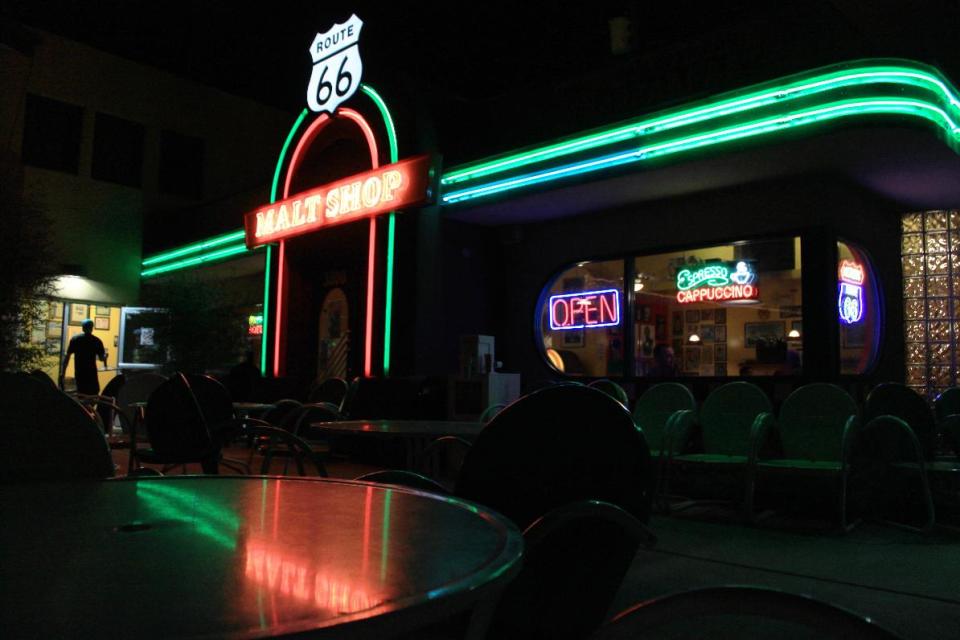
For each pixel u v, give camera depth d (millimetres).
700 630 3057
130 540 1105
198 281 13672
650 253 7945
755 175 6750
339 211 9664
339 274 10578
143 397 6258
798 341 6848
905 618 3107
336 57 10250
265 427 3453
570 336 8695
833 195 6738
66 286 14703
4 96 12742
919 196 7328
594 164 7051
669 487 6066
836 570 3891
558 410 1953
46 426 2023
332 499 1530
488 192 8039
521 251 9266
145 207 15914
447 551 1048
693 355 7609
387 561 986
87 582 870
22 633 690
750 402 5520
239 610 764
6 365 9516
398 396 7930
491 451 1992
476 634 1199
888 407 5109
